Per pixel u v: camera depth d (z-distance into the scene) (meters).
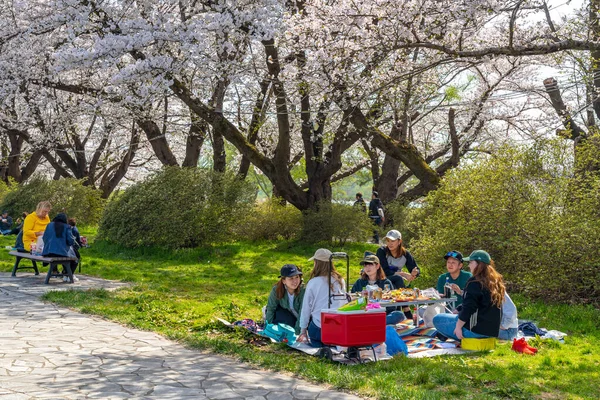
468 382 6.93
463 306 8.54
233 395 6.21
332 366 7.55
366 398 6.29
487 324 8.49
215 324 10.07
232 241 22.62
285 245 22.34
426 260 14.17
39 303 11.31
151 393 6.18
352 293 9.09
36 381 6.42
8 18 21.02
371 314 7.72
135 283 14.60
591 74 16.05
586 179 13.49
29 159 39.88
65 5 17.20
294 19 17.34
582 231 12.16
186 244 21.05
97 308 10.86
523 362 7.92
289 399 6.15
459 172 14.96
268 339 9.13
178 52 18.83
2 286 13.16
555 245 12.21
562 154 13.96
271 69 19.25
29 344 8.14
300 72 17.81
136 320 10.16
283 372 7.34
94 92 24.27
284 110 20.98
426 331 9.30
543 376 7.30
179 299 12.46
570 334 10.08
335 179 37.72
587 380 7.18
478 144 28.91
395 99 22.05
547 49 12.09
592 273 11.97
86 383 6.43
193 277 16.28
